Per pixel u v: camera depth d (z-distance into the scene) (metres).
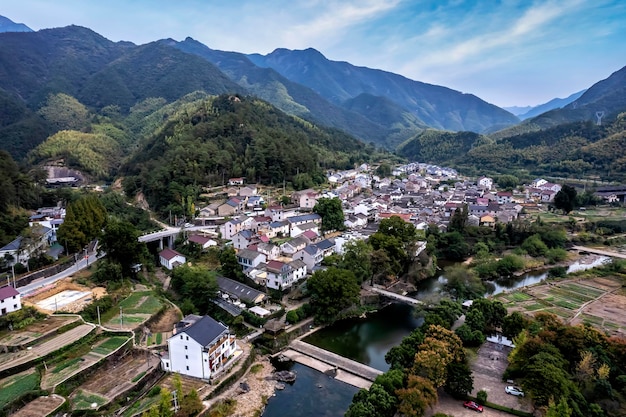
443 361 66.44
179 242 136.88
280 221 150.62
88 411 59.53
